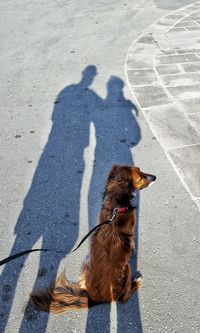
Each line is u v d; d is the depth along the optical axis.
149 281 1.42
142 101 2.63
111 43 3.66
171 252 1.53
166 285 1.40
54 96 2.77
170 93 2.70
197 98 2.62
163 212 1.73
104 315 1.31
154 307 1.33
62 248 1.58
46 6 4.88
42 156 2.14
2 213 1.76
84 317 1.31
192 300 1.34
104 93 2.77
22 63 3.32
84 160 2.10
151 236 1.61
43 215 1.74
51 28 4.12
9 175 2.00
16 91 2.87
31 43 3.74
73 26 4.15
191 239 1.58
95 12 4.57
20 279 1.45
